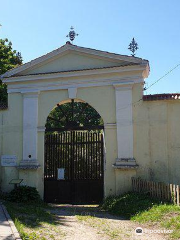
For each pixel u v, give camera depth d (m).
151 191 11.41
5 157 14.74
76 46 14.25
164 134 12.93
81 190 14.02
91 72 13.95
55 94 14.59
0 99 22.05
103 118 13.75
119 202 11.80
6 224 8.02
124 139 13.29
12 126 14.91
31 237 6.91
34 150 14.38
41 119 14.59
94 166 14.06
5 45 23.61
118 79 13.73
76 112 25.95
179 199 9.66
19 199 12.95
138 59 13.30
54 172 14.41
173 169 12.66
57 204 14.17
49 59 14.69
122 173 13.07
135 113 13.37
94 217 10.42
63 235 7.63
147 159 12.95
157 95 13.32
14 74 14.93
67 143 14.51
